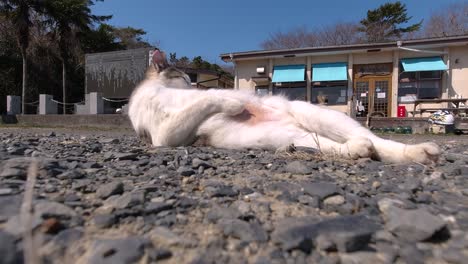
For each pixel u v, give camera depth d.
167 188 2.02
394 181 2.27
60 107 22.23
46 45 23.64
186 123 3.66
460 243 1.28
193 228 1.42
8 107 17.61
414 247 1.25
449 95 14.53
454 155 3.78
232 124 3.60
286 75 16.30
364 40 32.72
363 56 15.51
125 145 4.69
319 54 15.84
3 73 23.05
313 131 3.30
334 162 2.92
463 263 1.14
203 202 1.74
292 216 1.57
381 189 2.04
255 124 3.55
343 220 1.43
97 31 28.00
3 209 1.49
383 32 32.56
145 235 1.32
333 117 3.16
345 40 33.31
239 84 17.34
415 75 14.95
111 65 17.03
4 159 2.75
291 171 2.57
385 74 15.27
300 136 3.30
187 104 3.70
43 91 24.58
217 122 3.62
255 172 2.57
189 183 2.20
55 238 1.24
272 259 1.16
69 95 25.92
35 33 22.80
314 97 16.30
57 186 1.99
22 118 15.90
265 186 2.12
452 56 14.43
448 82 14.48
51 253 1.15
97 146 4.43
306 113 3.28
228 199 1.82
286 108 3.48
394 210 1.53
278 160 2.99
